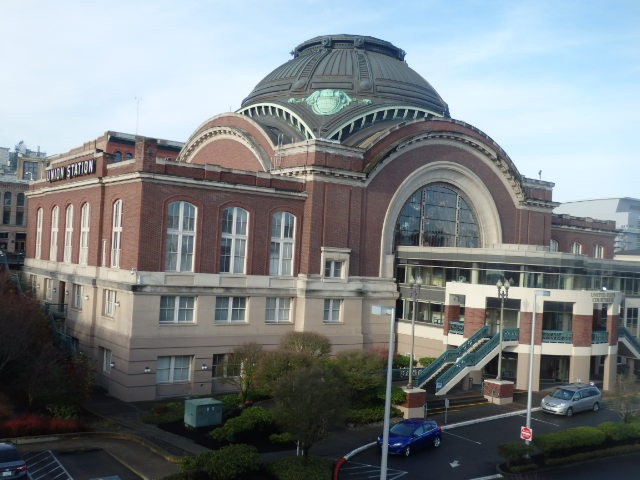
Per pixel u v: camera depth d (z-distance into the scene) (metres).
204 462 24.36
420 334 48.53
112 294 41.00
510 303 44.62
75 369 33.81
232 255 41.94
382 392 35.44
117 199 41.62
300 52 63.94
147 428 31.56
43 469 25.50
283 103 55.06
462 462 28.33
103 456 27.48
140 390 37.66
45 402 33.12
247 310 42.44
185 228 40.00
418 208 51.44
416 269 49.84
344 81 56.16
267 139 48.81
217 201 41.06
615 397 35.97
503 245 53.38
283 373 33.12
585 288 47.84
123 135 70.31
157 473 25.12
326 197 44.81
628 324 54.00
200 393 39.84
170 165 39.19
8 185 88.25
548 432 33.47
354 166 46.19
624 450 31.38
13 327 34.44
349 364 36.41
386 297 48.28
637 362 52.44
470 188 53.72
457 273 47.09
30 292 49.56
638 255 83.31
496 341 42.47
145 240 38.25
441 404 38.56
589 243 70.56
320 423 25.53
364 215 47.06
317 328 44.50
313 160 44.19
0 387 35.66
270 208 43.38
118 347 38.72
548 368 46.16
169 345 38.72
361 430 32.78
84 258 46.00
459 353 42.53
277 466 25.06
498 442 31.55
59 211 51.25
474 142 52.56
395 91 56.59
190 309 40.16
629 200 132.38
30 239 57.47
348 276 46.00
